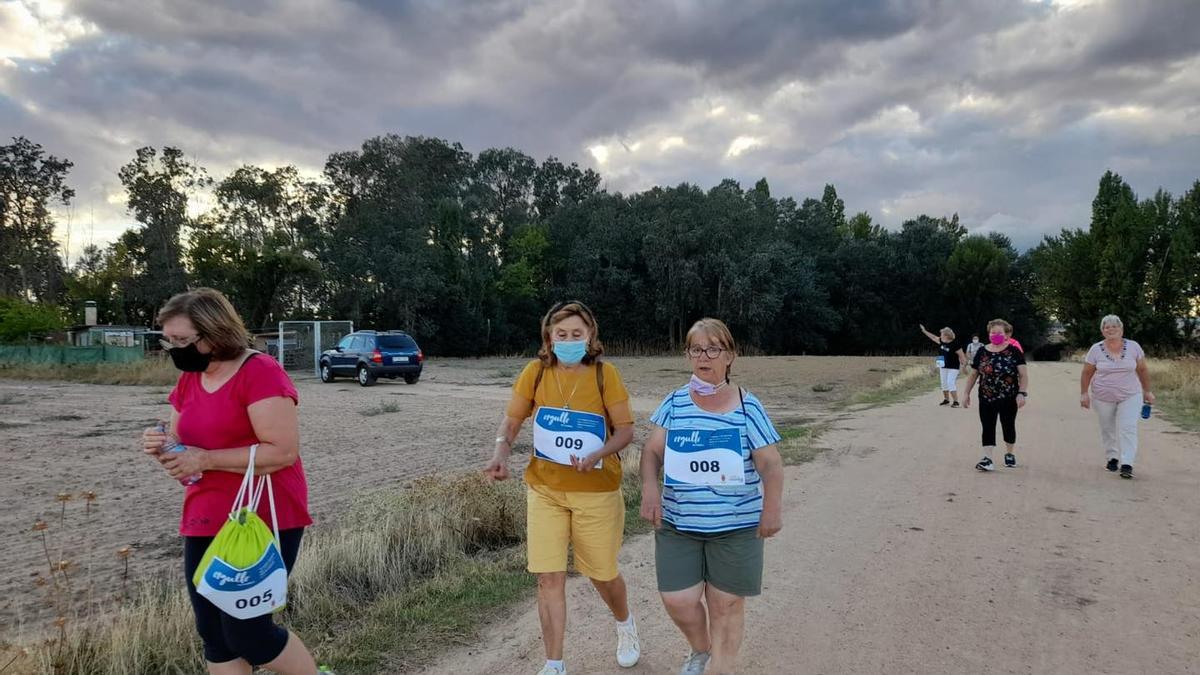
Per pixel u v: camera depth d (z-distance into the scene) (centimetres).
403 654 388
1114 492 713
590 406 351
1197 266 4250
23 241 5784
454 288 5059
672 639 403
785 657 374
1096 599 443
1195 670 352
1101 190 4938
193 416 276
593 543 351
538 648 395
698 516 315
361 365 2439
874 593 460
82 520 704
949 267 6291
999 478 788
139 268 5225
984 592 458
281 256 4641
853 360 3641
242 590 257
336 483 870
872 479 800
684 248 5366
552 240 6250
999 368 823
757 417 319
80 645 376
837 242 6856
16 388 2255
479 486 659
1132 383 782
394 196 5481
